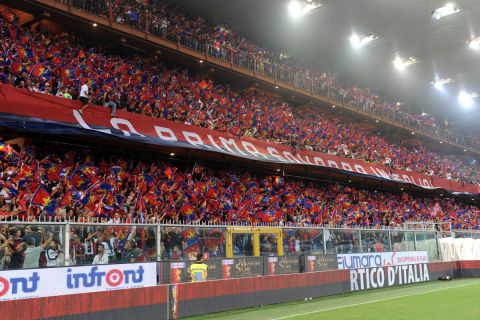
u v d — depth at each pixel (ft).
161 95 68.49
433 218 115.85
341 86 118.42
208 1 87.25
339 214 86.22
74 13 60.34
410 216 109.09
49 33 61.62
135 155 63.10
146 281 37.93
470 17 96.32
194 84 77.30
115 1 66.39
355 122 121.80
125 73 66.13
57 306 29.45
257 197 71.72
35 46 56.70
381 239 62.64
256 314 38.29
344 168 91.25
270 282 44.45
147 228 39.29
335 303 44.70
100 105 57.47
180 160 67.97
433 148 155.43
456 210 132.05
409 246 67.21
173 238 41.14
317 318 35.68
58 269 32.83
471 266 73.97
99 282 35.01
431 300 45.98
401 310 39.58
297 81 97.96
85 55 62.39
